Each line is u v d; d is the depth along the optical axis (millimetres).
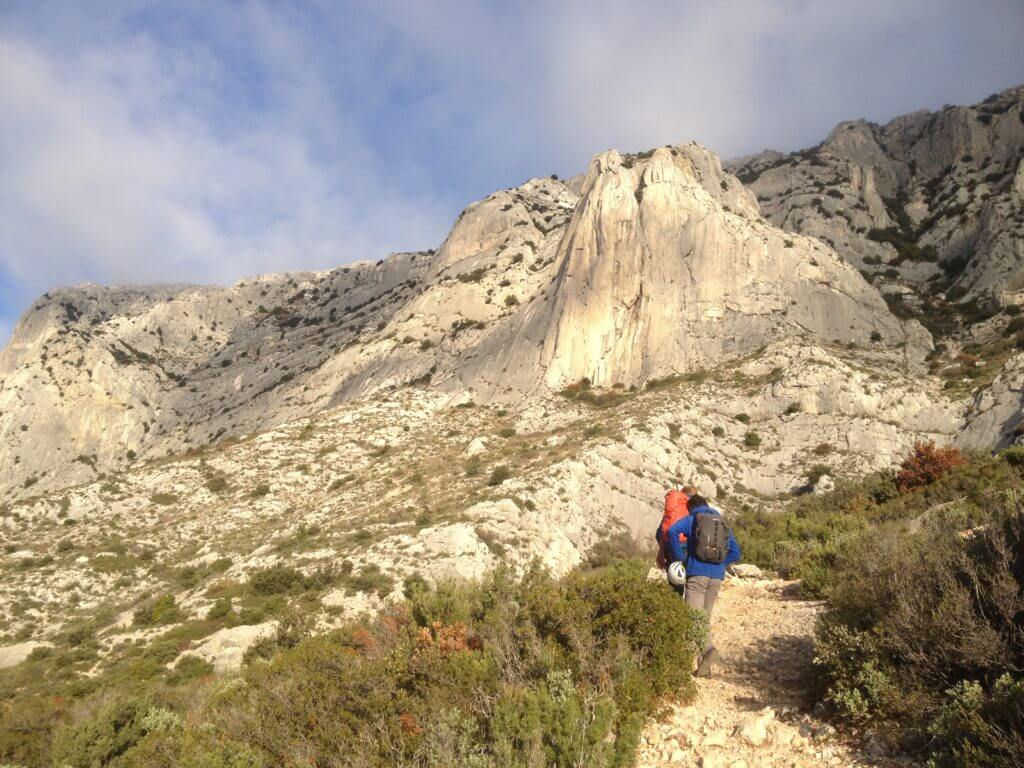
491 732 5090
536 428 59719
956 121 111000
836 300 69688
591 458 45312
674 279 71812
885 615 5695
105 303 158750
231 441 69688
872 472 45875
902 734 4578
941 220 93938
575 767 4562
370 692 6094
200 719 7562
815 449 50469
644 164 83500
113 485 59156
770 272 71625
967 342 67250
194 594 35750
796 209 102500
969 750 3816
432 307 88312
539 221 106250
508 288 87312
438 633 7371
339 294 137500
